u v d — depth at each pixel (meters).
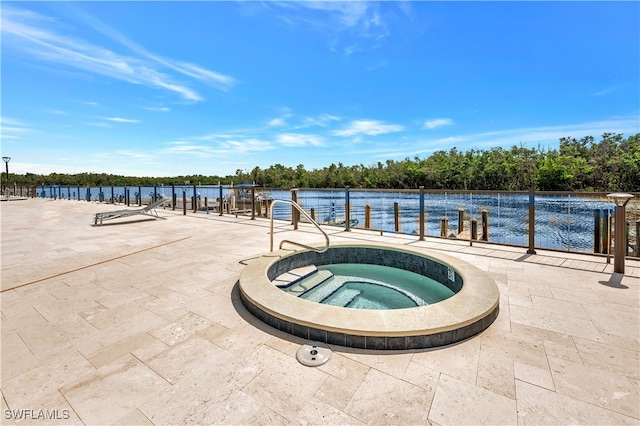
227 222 9.10
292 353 2.02
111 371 1.84
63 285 3.47
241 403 1.55
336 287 3.84
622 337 2.17
